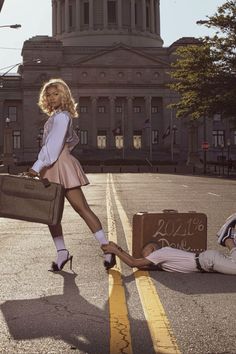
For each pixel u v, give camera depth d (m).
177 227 7.85
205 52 50.09
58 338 4.87
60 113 7.04
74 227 12.95
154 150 115.25
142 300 6.05
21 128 115.88
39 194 6.71
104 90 115.62
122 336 4.88
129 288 6.68
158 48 120.88
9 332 5.05
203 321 5.33
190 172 74.62
